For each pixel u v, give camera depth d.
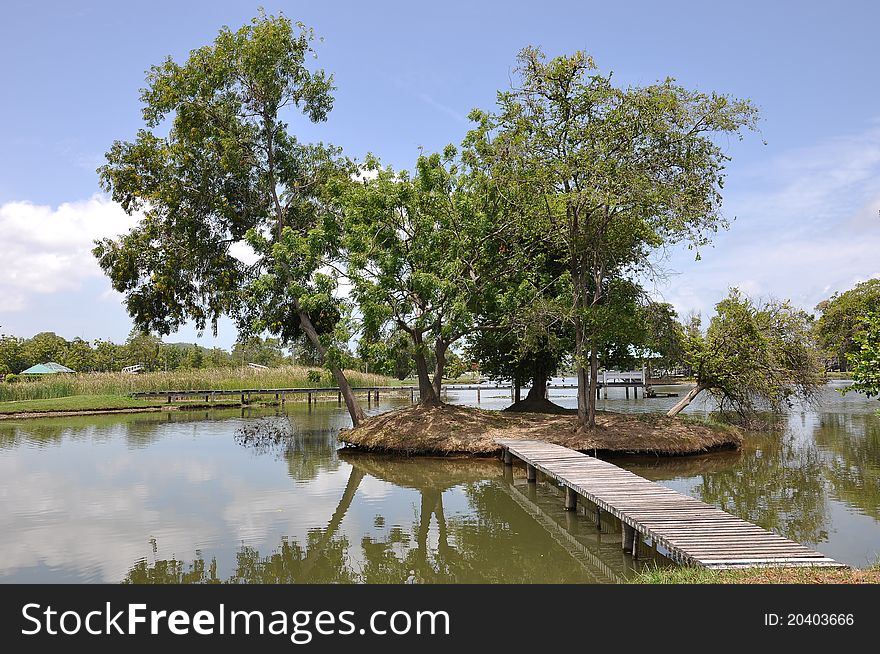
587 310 18.34
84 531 11.17
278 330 26.59
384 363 21.22
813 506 12.41
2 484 15.16
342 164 25.86
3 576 8.98
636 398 40.16
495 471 17.38
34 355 71.94
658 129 16.91
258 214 24.77
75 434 25.09
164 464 18.08
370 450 20.22
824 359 23.61
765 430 24.39
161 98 23.58
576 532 11.28
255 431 26.11
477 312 22.05
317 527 11.59
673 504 10.07
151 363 70.88
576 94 18.27
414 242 21.22
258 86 23.86
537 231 20.41
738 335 21.75
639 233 18.77
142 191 24.62
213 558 9.80
